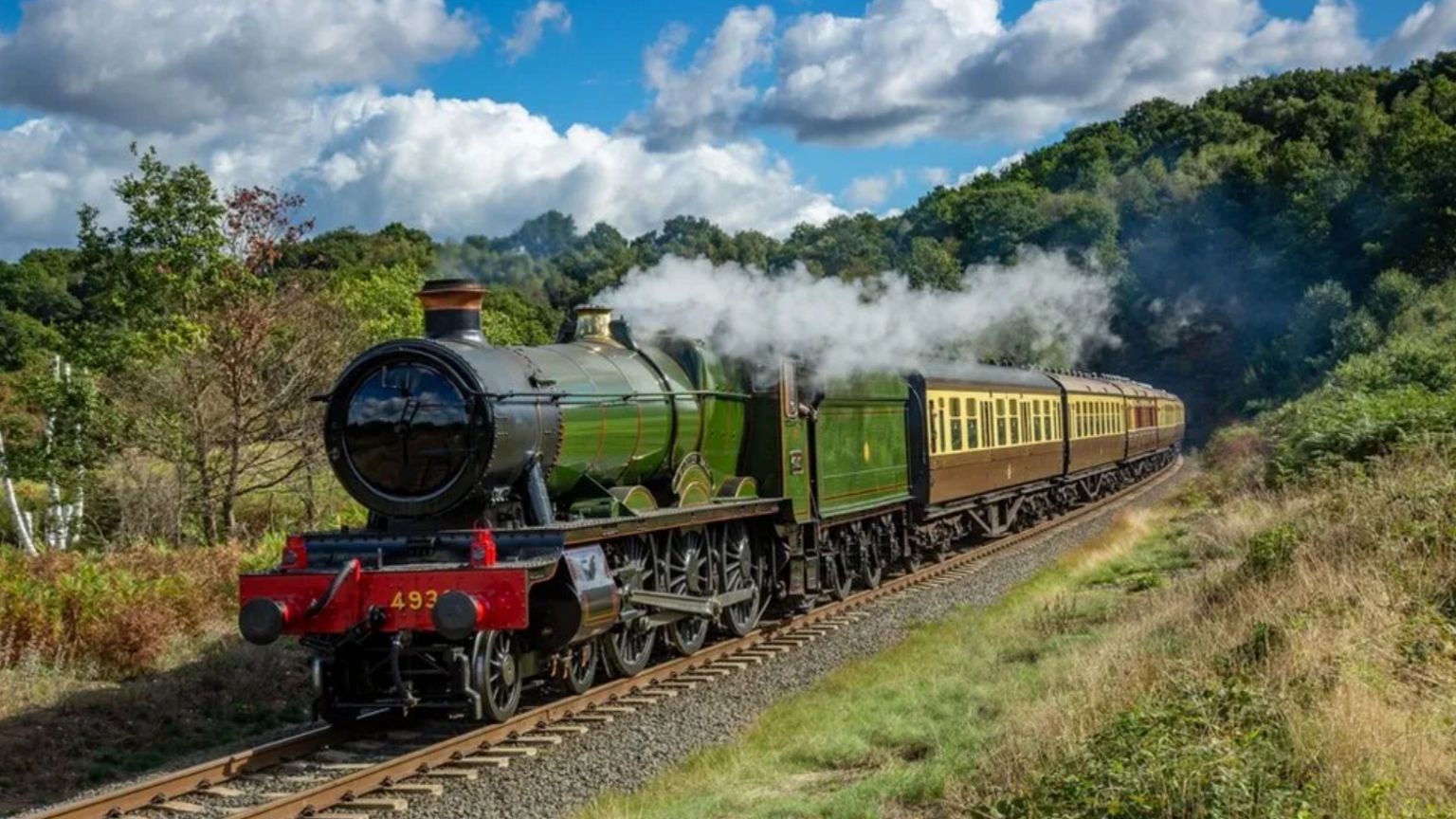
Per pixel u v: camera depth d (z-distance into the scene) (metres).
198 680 10.38
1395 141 61.34
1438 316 41.44
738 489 12.11
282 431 20.58
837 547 14.73
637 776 7.39
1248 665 7.82
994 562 17.94
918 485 17.34
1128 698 7.24
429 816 6.71
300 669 11.02
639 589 9.95
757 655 11.27
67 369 20.34
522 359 9.47
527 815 6.74
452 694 8.50
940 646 10.91
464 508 8.96
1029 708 7.57
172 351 19.50
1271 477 18.81
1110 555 16.73
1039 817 5.56
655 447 10.91
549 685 9.91
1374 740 5.95
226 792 7.13
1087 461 27.41
